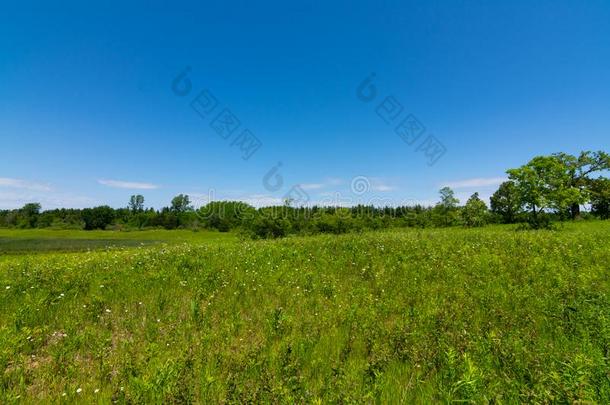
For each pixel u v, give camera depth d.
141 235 90.69
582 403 3.38
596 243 15.86
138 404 4.05
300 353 5.54
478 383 4.00
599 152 57.22
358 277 10.95
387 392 4.32
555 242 16.36
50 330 6.98
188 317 7.59
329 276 10.91
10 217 132.25
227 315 7.64
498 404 3.69
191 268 12.06
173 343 6.10
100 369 5.19
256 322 7.26
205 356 5.43
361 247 16.05
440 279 10.29
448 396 3.88
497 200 70.62
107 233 100.25
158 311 7.93
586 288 8.23
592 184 68.56
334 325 6.77
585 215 63.84
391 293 9.05
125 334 6.86
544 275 10.14
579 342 5.34
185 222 117.50
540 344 5.32
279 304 8.45
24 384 4.88
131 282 10.16
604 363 4.34
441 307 7.47
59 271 11.73
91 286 9.73
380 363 4.94
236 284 10.05
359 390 4.27
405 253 14.41
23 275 11.16
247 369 4.97
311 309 8.00
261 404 3.97
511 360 4.77
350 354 5.53
